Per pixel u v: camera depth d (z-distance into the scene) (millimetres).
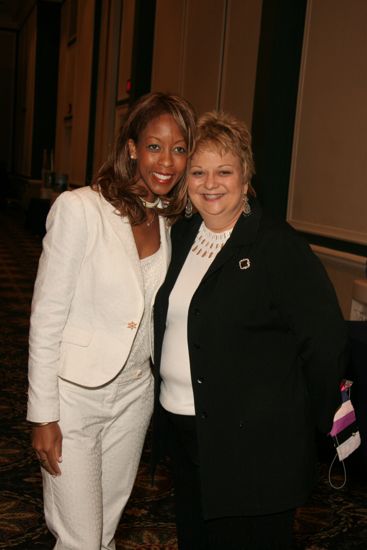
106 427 2107
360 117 5145
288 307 1885
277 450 1924
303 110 5891
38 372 1966
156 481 3605
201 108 8023
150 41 10211
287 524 1990
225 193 1971
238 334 1921
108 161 2111
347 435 2152
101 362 2002
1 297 8461
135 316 2014
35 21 19188
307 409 1976
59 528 2027
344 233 5328
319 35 5660
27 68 21047
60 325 1987
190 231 2111
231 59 7227
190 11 8516
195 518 2139
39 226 15180
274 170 6094
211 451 1958
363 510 3393
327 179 5555
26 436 4145
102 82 12820
